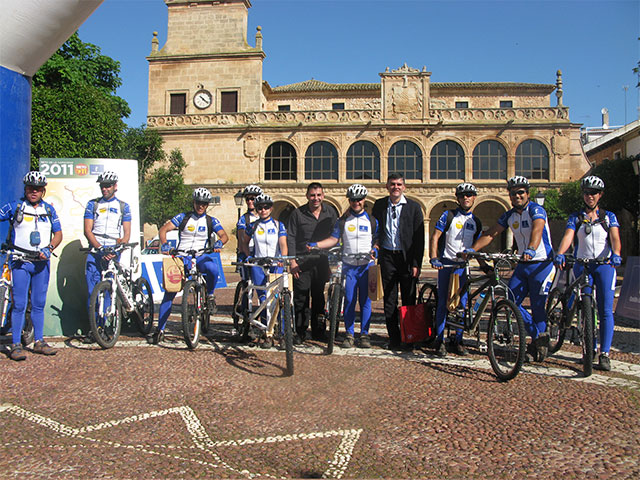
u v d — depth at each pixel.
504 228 6.11
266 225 6.72
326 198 34.44
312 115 35.44
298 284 6.87
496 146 34.62
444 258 6.27
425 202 34.09
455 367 5.58
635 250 31.12
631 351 6.48
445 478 2.97
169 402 4.34
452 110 34.69
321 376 5.17
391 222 6.57
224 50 37.50
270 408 4.20
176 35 38.06
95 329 6.27
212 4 37.81
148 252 25.42
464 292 6.12
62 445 3.45
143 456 3.28
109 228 6.89
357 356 6.11
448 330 6.62
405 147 34.91
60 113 18.06
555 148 34.09
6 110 7.16
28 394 4.55
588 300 5.29
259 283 6.61
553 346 6.07
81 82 21.25
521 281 5.81
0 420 3.91
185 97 37.56
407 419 3.92
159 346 6.62
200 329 6.99
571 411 4.08
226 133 35.88
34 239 5.95
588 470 3.05
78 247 7.63
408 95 34.91
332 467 3.11
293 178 35.41
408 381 4.99
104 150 19.62
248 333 6.84
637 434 3.59
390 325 6.55
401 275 6.57
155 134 29.19
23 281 5.86
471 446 3.41
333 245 6.54
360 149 35.09
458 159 34.75
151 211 28.92
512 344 5.07
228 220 35.34
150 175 30.88
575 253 5.80
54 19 7.00
